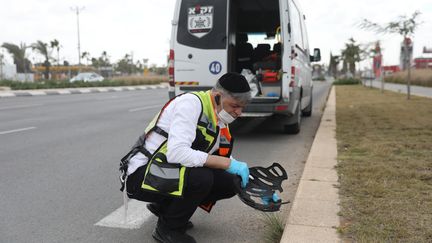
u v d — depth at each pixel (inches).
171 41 316.8
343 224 135.0
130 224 154.3
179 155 114.9
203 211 164.9
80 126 392.5
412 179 182.5
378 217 139.4
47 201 179.6
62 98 783.1
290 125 342.3
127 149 286.0
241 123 409.7
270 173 130.9
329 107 535.8
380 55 1093.8
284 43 305.3
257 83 315.0
